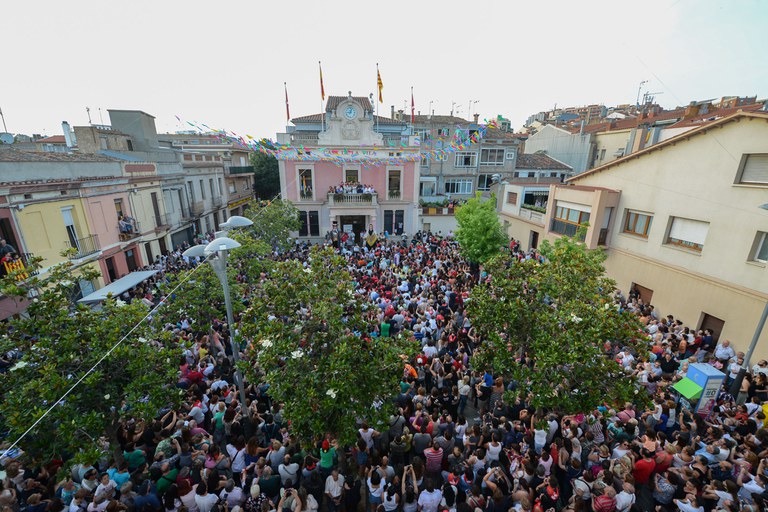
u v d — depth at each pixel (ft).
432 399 28.50
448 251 79.92
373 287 51.37
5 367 30.66
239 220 28.89
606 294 30.42
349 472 25.23
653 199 51.37
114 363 23.06
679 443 23.70
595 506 19.25
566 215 67.00
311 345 23.24
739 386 32.09
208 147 132.16
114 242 63.46
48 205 49.88
